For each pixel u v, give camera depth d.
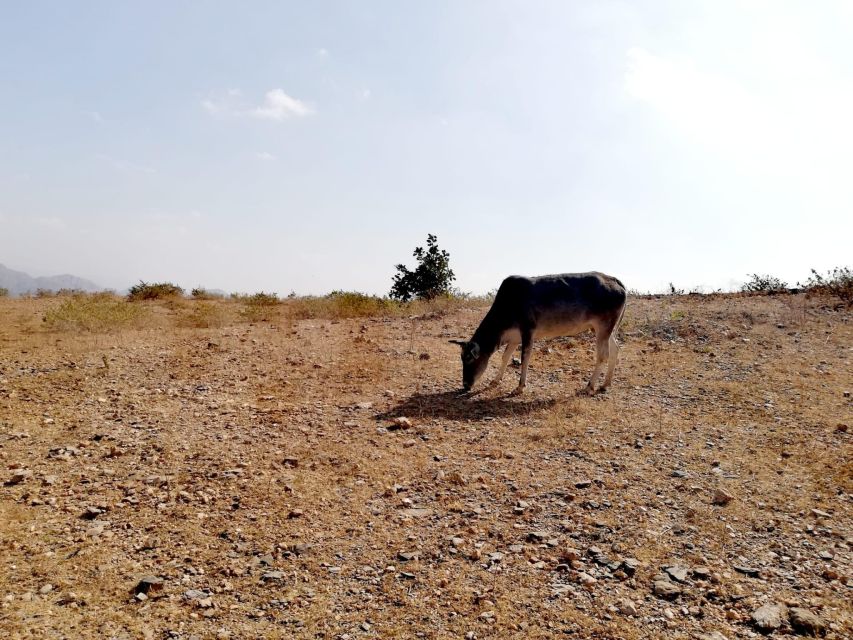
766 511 5.12
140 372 9.41
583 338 12.25
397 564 4.34
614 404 8.27
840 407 7.63
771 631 3.52
